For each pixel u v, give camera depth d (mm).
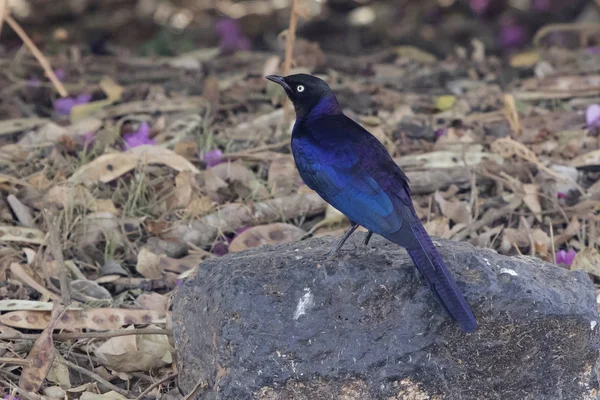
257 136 13281
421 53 17219
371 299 7840
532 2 21734
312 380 7660
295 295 7871
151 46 19297
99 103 13898
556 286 8062
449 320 7734
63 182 11539
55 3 21000
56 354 8875
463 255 8055
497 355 7789
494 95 14609
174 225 11211
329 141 8516
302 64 16141
